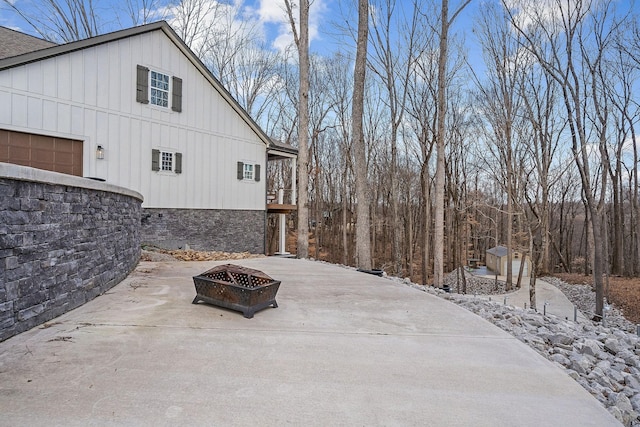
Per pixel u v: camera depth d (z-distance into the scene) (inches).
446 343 142.3
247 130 574.2
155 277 258.8
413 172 1039.0
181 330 147.1
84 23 713.6
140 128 436.1
